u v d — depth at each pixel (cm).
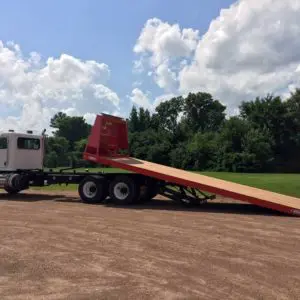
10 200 1736
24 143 1823
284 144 7569
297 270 729
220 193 1430
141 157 7444
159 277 683
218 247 891
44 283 648
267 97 7738
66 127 13275
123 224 1156
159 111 11156
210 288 634
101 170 1741
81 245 902
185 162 7019
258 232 1059
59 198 1823
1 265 743
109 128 1712
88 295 597
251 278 682
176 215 1339
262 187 2314
